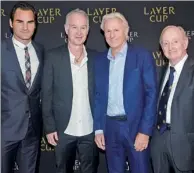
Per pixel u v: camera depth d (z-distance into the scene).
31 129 2.27
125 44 2.11
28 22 2.13
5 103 2.20
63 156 2.26
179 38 1.93
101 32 2.66
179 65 1.96
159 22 2.64
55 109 2.21
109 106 2.12
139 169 2.12
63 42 2.67
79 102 2.20
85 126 2.23
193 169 2.01
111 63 2.12
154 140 2.04
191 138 1.95
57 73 2.16
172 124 1.93
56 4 2.65
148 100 2.01
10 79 2.16
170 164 2.05
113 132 2.12
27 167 2.29
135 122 2.08
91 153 2.30
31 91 2.21
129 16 2.64
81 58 2.20
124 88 2.05
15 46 2.19
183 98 1.91
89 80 2.19
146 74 2.02
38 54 2.26
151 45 2.65
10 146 2.23
